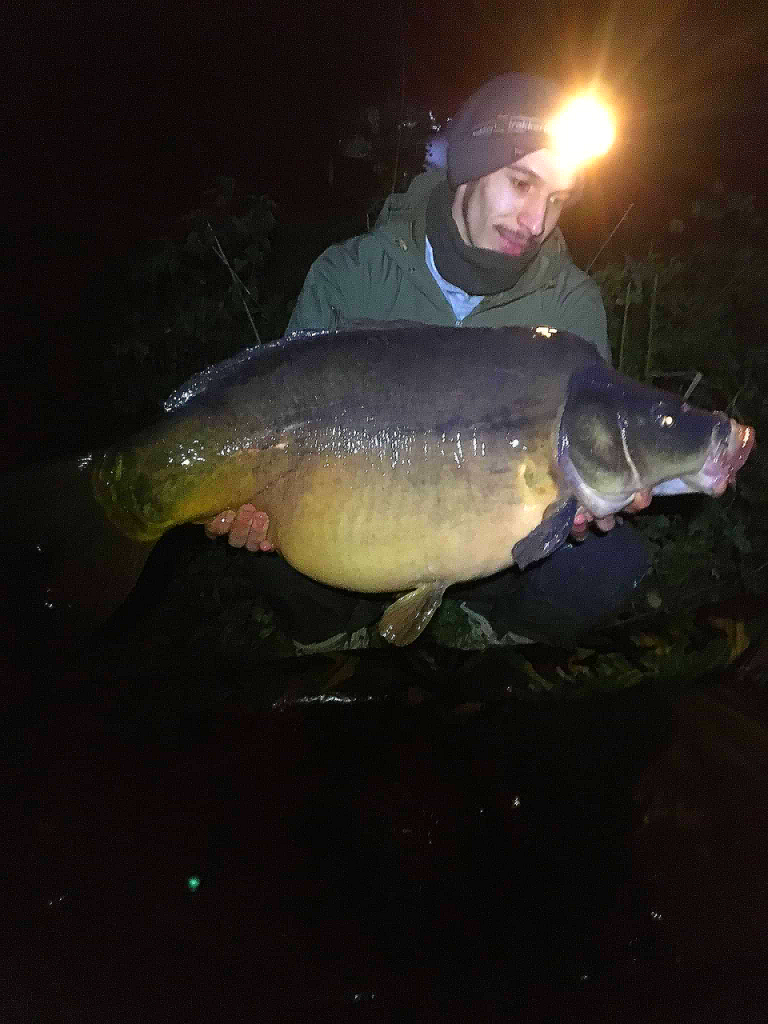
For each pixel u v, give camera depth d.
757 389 1.54
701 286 1.70
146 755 1.07
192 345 1.77
